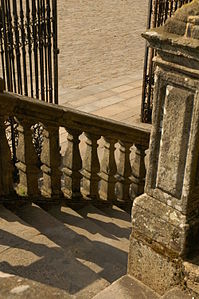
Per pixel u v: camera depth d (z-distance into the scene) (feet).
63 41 54.34
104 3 79.25
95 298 9.23
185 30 7.23
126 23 65.87
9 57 20.26
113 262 12.03
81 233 13.35
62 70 43.14
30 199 13.82
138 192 17.70
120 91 38.09
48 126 13.23
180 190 8.47
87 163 15.48
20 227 11.93
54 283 10.07
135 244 9.65
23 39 20.58
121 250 12.88
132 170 17.62
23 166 13.44
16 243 11.27
